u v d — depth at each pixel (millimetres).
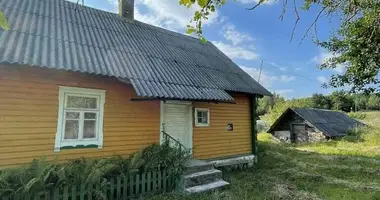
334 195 7223
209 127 10141
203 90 8453
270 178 9055
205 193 7105
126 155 7637
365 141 19828
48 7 8711
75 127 6855
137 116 8016
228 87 9773
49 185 5238
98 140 7168
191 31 2893
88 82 7109
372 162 11922
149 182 6746
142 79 7211
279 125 24922
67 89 6754
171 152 7594
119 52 8164
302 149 17438
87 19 9352
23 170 5309
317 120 23062
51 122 6465
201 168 8172
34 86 6281
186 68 9602
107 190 6043
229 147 10766
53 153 6422
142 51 9117
